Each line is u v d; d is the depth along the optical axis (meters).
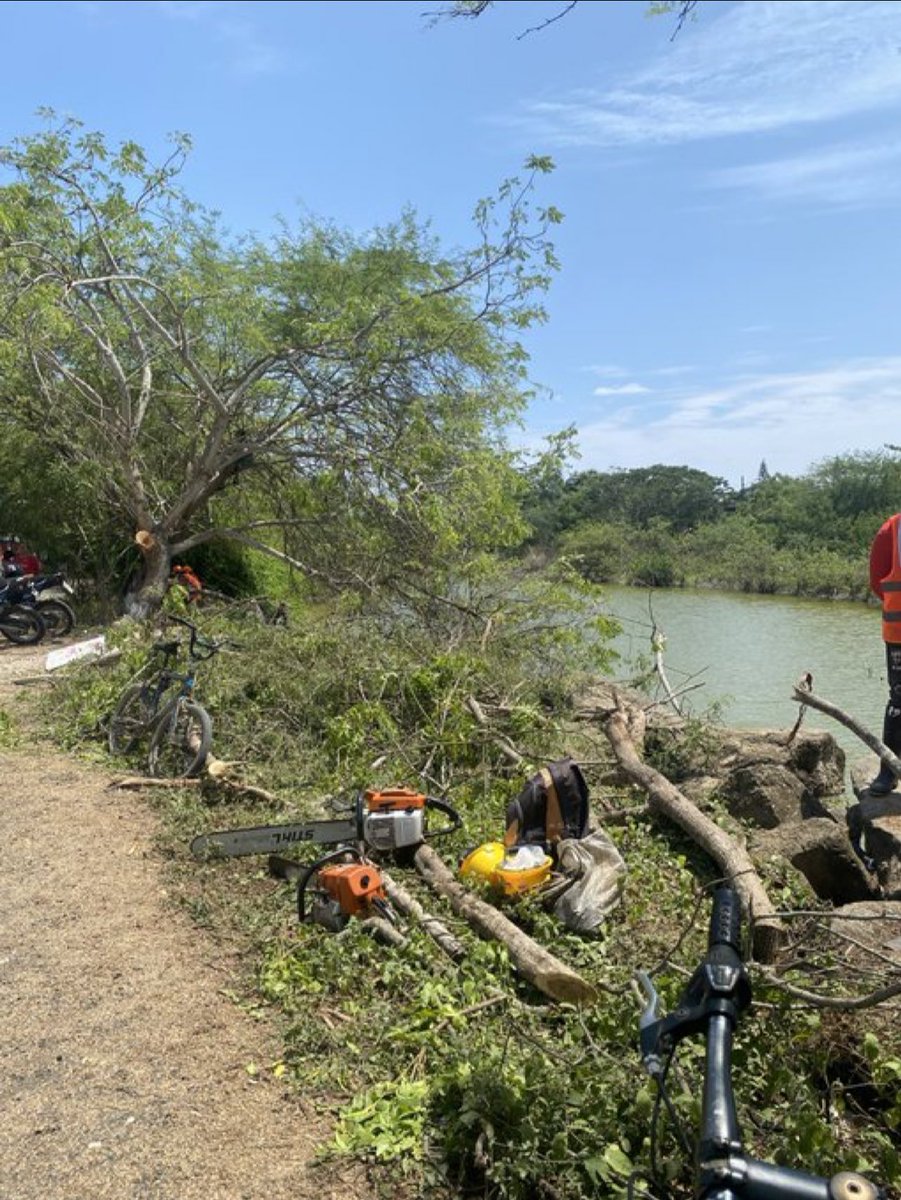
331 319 15.38
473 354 15.04
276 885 5.55
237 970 4.60
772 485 50.00
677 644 18.14
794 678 14.27
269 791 7.27
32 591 15.57
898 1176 3.10
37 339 15.05
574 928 5.11
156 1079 3.74
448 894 5.20
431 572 12.87
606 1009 3.97
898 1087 3.73
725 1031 1.30
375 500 14.52
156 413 17.77
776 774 7.49
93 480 16.69
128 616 13.74
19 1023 4.14
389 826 5.58
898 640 7.14
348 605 11.92
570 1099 3.34
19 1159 3.30
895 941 4.65
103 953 4.76
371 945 4.61
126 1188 3.16
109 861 5.96
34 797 7.25
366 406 14.98
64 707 9.77
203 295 14.67
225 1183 3.18
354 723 7.89
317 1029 4.02
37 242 14.44
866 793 7.18
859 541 37.50
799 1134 3.10
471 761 7.86
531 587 11.07
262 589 20.50
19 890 5.55
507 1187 3.08
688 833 6.44
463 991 4.23
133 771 8.03
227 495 18.47
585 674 10.24
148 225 14.90
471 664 8.73
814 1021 3.82
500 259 14.33
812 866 6.45
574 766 5.73
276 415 15.80
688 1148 1.49
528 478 14.80
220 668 9.30
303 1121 3.51
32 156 14.20
